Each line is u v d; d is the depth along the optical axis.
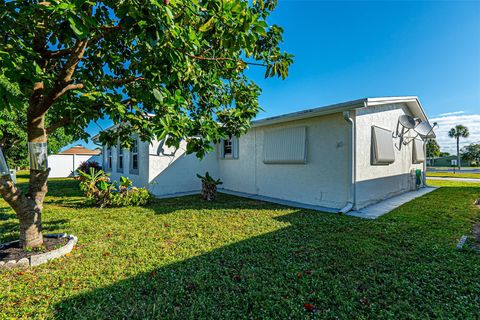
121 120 3.53
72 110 2.85
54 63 3.46
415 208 6.25
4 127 11.34
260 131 8.69
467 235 4.03
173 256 3.28
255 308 2.16
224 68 3.62
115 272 2.84
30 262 3.01
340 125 6.25
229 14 2.00
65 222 5.02
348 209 5.85
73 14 1.67
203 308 2.17
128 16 1.86
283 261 3.09
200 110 4.11
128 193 6.83
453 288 2.46
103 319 2.04
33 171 3.43
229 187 10.14
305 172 7.11
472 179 15.91
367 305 2.19
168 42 2.14
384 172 7.70
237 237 4.04
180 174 9.34
